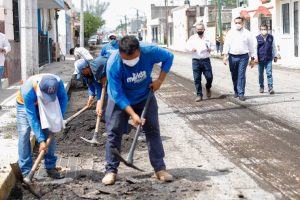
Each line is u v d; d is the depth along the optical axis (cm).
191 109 1166
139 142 834
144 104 625
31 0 1026
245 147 789
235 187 598
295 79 1792
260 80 1395
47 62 2652
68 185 620
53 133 625
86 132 906
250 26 3584
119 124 619
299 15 2620
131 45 565
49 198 572
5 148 748
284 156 729
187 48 1278
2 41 1165
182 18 6097
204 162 714
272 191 580
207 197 566
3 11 1479
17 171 584
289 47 2766
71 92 1598
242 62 1242
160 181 629
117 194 581
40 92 587
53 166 652
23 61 1033
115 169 625
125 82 598
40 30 2508
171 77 2002
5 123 931
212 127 953
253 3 3578
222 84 1647
